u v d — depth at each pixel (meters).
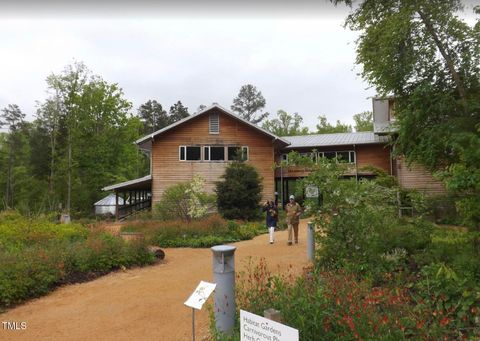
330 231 7.67
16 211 19.33
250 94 75.81
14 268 8.33
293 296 4.30
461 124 9.92
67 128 38.78
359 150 32.56
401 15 10.93
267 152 29.73
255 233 18.25
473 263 5.47
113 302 7.68
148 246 12.01
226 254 4.78
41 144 43.53
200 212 19.61
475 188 6.45
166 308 7.16
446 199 8.07
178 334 5.90
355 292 4.20
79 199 39.03
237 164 24.72
